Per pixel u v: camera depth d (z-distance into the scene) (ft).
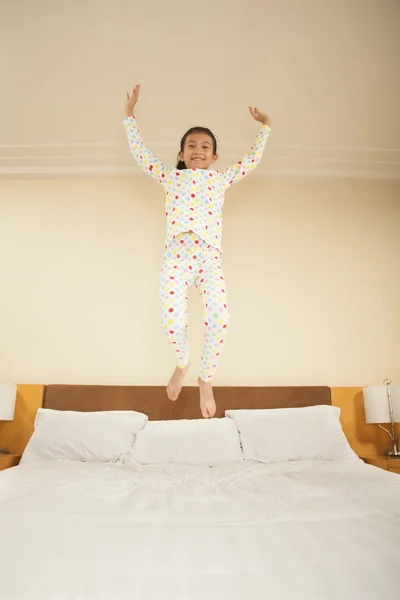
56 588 2.57
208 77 8.68
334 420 9.22
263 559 2.98
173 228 5.55
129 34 7.71
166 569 2.83
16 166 11.47
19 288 10.93
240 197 11.78
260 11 7.23
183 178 5.98
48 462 7.54
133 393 10.03
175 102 9.36
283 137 10.57
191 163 6.29
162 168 6.22
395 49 8.04
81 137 10.52
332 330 11.08
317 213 11.79
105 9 7.22
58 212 11.44
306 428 8.88
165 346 10.70
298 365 10.82
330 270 11.46
